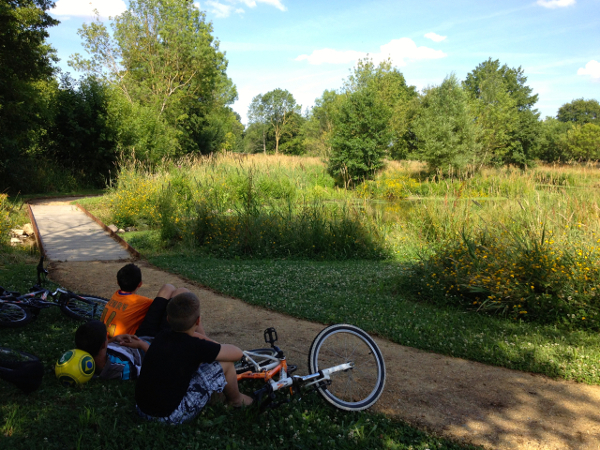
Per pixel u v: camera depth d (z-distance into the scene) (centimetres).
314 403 349
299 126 10175
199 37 4312
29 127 2277
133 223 1438
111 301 411
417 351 491
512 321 610
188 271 862
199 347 303
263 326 559
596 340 524
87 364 338
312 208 1255
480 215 1093
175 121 4144
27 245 1097
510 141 3875
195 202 1286
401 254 1120
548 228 815
